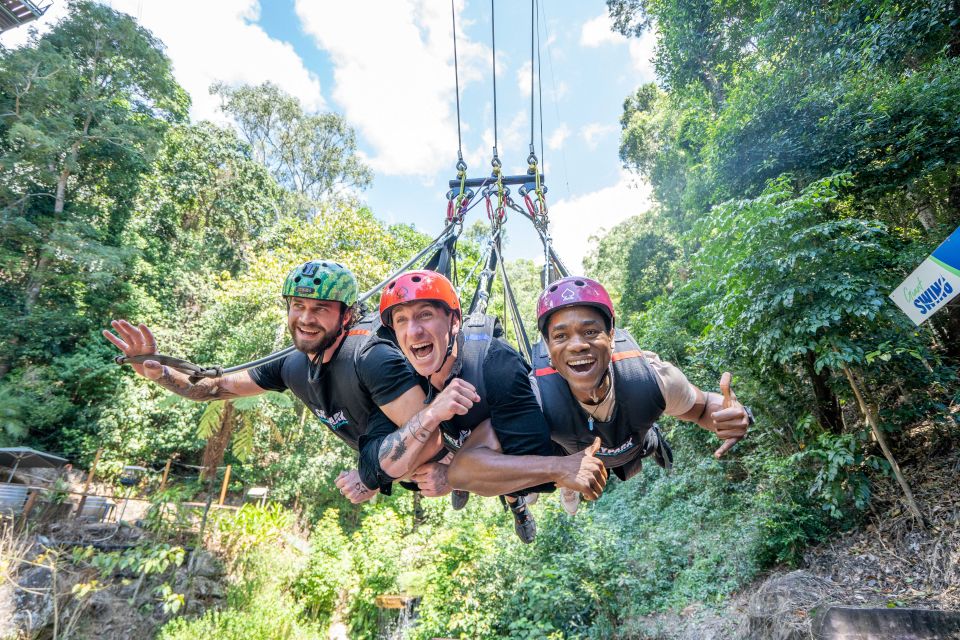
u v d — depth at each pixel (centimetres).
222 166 3309
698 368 1034
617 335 255
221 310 2191
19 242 2072
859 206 998
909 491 714
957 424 788
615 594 972
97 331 2092
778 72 1172
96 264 2114
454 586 1182
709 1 1645
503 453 215
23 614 988
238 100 3769
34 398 1778
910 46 916
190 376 287
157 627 1088
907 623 564
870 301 699
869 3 977
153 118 2889
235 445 1537
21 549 1088
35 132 1956
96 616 1048
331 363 257
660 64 1933
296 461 1775
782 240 797
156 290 2555
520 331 416
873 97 1001
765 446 942
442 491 225
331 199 3741
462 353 224
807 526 816
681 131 2094
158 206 2911
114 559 1022
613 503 1487
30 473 1620
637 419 232
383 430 231
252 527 1342
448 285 217
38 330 1956
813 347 735
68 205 2277
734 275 829
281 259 2017
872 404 812
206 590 1194
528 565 1120
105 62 2425
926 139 907
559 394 236
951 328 970
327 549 1480
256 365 304
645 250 2458
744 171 1142
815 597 673
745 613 729
